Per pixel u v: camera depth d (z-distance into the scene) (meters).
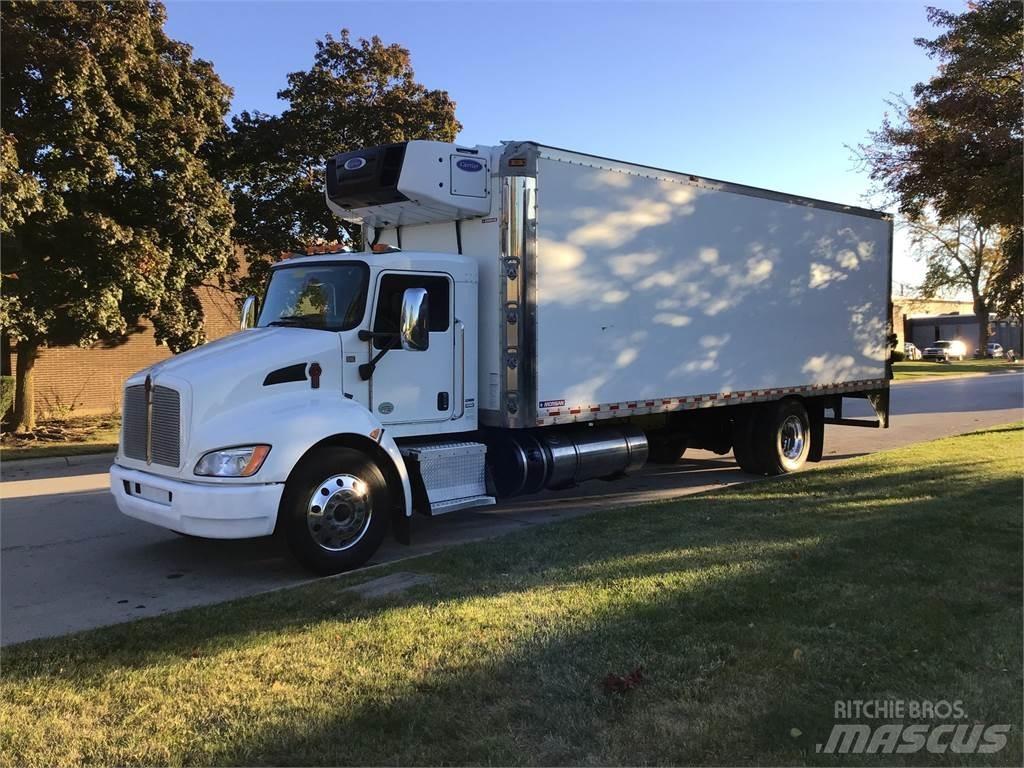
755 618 4.48
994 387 28.03
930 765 3.03
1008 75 11.79
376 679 3.81
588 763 3.06
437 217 7.66
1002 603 4.67
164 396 5.94
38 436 16.12
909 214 13.78
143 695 3.70
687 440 10.62
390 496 6.52
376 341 6.64
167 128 15.14
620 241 8.01
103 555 6.81
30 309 13.44
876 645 4.09
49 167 13.41
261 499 5.68
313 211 18.81
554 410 7.45
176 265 15.48
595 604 4.79
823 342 10.91
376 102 19.31
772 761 3.06
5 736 3.33
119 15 14.80
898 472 9.34
